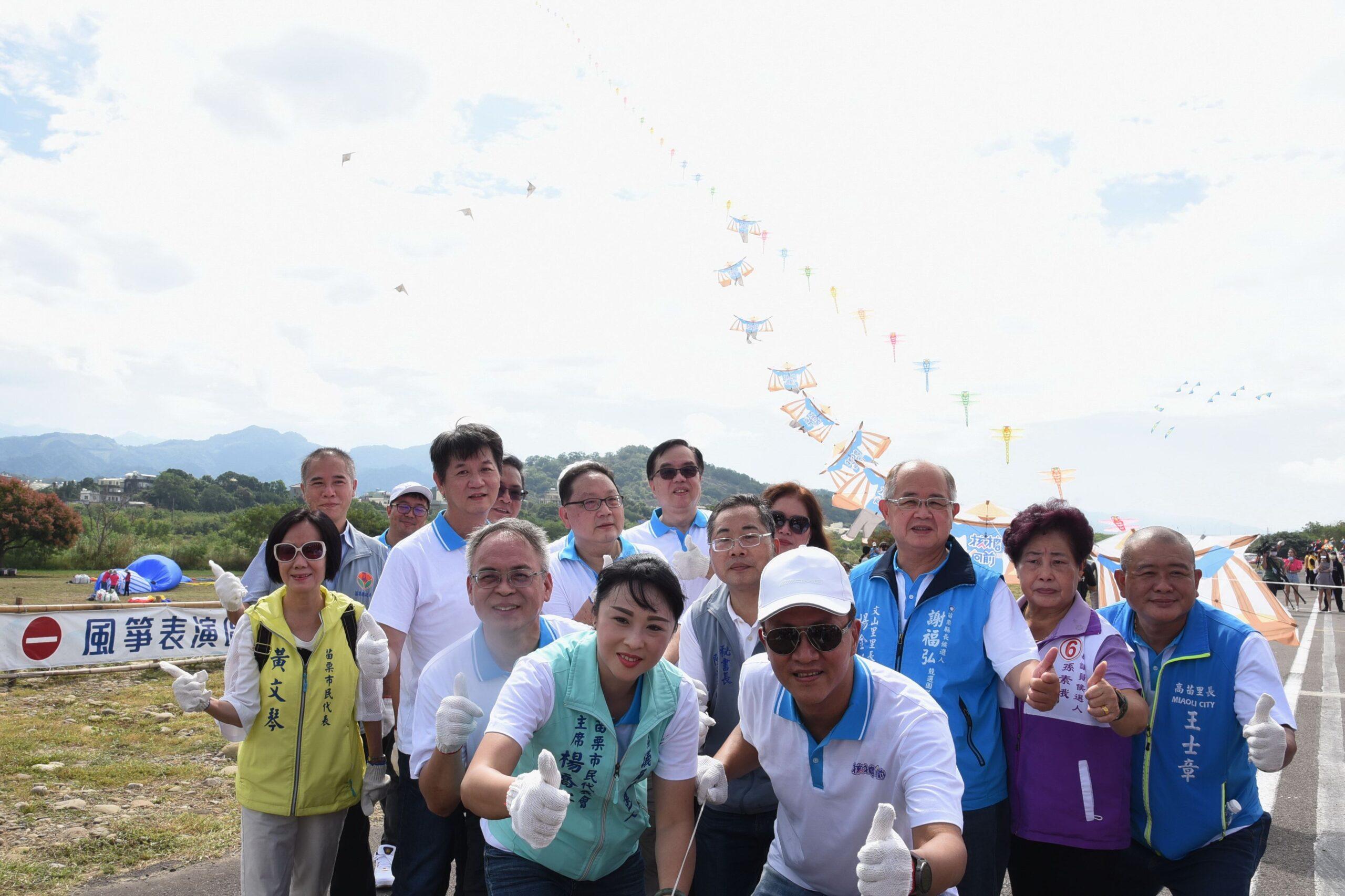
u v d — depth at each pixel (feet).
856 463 26.81
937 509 11.06
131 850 16.42
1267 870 16.15
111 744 23.99
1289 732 9.87
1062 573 10.77
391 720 13.42
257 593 16.28
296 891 12.53
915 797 7.49
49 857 15.83
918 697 7.97
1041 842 10.41
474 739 9.68
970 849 10.13
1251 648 10.37
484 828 9.10
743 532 11.44
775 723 8.38
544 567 10.13
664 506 16.88
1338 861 16.56
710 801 9.02
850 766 7.97
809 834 8.39
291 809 12.08
